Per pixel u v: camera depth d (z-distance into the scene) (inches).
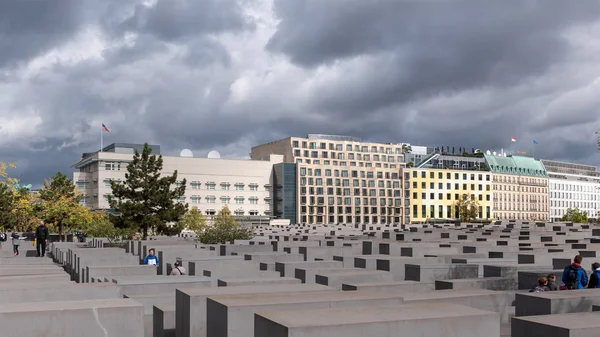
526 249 1236.5
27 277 729.6
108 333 422.0
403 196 6939.0
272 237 2025.1
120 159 5620.1
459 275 817.5
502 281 692.1
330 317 340.5
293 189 6318.9
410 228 2925.7
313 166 6427.2
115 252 1268.5
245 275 816.3
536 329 350.3
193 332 480.7
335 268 850.8
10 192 2815.0
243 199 6250.0
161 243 1692.9
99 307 422.3
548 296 480.4
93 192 5664.4
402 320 335.0
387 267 959.6
